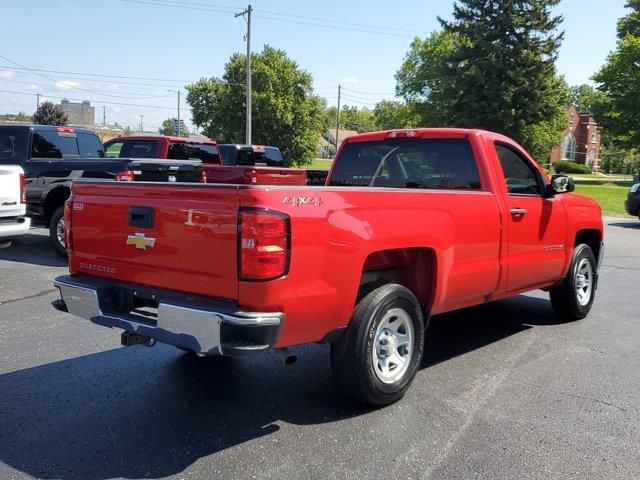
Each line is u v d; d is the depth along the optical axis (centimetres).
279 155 1756
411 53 6066
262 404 426
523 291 588
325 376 485
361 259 385
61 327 603
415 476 331
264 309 342
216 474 330
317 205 362
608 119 4916
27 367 492
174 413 409
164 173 718
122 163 887
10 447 357
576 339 598
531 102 4194
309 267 356
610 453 360
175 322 355
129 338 397
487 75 4278
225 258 347
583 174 7850
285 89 6241
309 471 334
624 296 808
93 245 425
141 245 392
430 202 443
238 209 340
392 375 425
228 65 6275
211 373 487
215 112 6475
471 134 532
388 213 407
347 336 397
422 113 5453
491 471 338
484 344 580
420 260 457
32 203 985
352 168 614
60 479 323
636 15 5319
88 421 394
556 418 408
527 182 589
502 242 521
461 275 478
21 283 793
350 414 411
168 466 338
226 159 1606
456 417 408
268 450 358
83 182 431
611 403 436
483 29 4256
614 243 1384
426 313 468
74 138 1098
